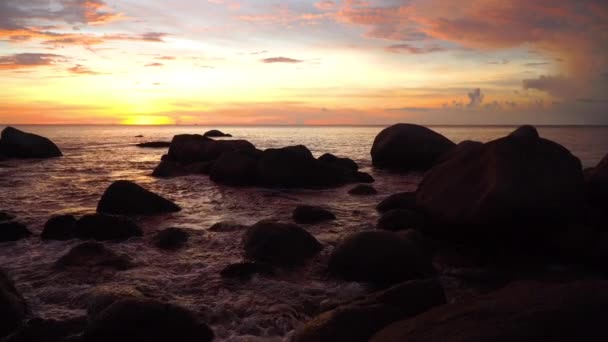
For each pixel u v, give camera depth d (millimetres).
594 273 7508
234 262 7984
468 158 9828
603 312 3820
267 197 15617
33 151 30703
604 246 7574
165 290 6621
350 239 7449
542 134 83000
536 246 8547
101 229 9531
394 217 10109
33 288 6637
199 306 6004
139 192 12531
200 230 10305
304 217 11320
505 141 9297
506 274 7328
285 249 8008
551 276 7336
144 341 4855
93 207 13336
